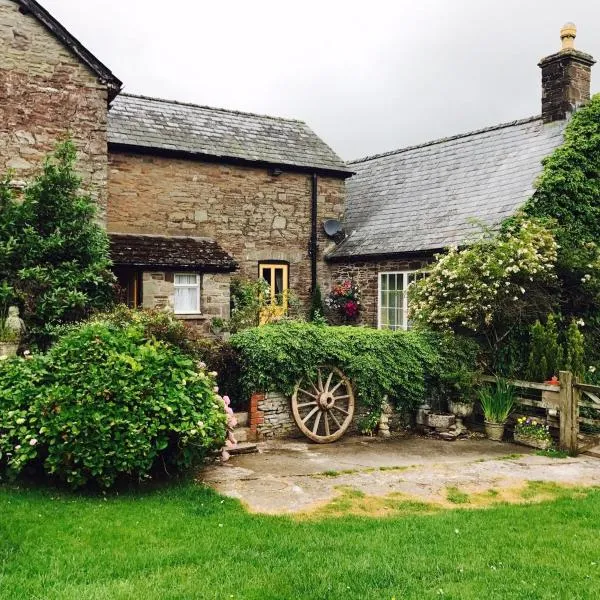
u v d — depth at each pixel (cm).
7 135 1152
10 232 1084
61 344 746
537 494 712
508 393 1045
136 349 739
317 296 1689
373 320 1614
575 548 544
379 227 1686
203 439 684
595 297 1212
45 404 656
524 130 1564
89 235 1131
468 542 553
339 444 977
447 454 923
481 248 1178
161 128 1586
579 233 1339
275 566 495
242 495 680
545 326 1129
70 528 557
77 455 636
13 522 562
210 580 465
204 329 1431
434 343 1110
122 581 459
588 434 1010
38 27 1181
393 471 798
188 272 1423
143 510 613
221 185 1603
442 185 1650
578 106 1478
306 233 1733
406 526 591
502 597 448
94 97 1234
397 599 442
